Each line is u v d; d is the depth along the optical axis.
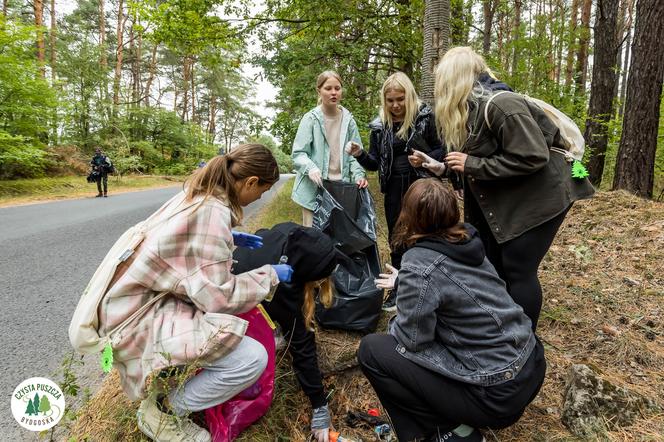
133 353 1.43
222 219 1.47
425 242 1.54
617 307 2.55
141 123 24.91
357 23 6.67
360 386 2.04
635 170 5.43
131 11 7.31
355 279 2.37
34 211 7.87
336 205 2.44
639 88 5.30
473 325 1.46
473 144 1.86
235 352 1.49
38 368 2.19
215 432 1.60
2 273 3.73
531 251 1.85
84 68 19.92
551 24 8.14
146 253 1.40
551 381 1.98
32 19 18.00
